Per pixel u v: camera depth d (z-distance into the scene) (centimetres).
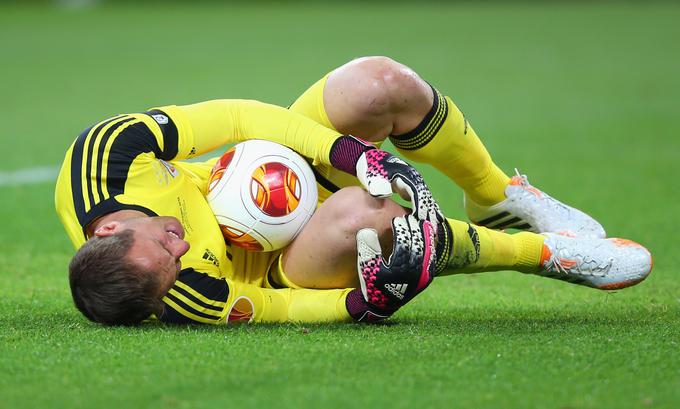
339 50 6519
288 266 1270
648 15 9794
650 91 4812
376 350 1126
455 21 9075
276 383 1014
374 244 1178
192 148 1250
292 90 4569
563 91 4828
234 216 1229
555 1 11725
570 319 1341
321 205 1251
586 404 959
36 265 1853
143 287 1127
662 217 2269
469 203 1508
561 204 1452
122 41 7325
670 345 1152
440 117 1336
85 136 1217
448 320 1341
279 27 8450
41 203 2472
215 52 6525
